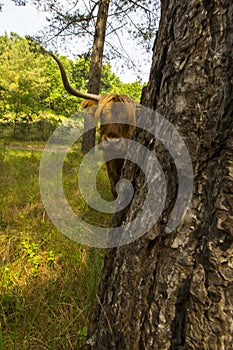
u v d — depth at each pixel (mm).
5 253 3186
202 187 1255
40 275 2855
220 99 1204
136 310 1443
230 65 1176
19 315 2186
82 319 2172
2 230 3891
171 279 1306
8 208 4719
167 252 1336
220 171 1197
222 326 1187
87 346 1756
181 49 1321
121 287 1542
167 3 1457
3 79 22250
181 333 1283
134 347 1438
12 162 9898
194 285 1239
